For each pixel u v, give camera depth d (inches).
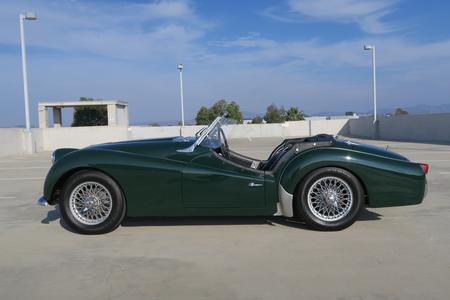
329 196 214.1
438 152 675.4
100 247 199.3
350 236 207.8
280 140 1244.5
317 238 205.5
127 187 217.2
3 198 339.6
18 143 892.6
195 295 145.6
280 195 216.4
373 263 171.2
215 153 219.6
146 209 219.0
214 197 217.2
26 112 916.0
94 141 1117.1
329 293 144.6
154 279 160.1
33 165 639.1
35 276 165.2
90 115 1769.2
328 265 170.1
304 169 211.9
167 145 221.5
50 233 225.1
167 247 197.2
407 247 190.2
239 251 189.2
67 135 1110.4
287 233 214.5
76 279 161.5
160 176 216.2
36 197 342.3
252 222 236.2
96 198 219.1
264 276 160.6
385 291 145.4
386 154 221.6
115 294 147.6
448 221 234.2
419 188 215.5
